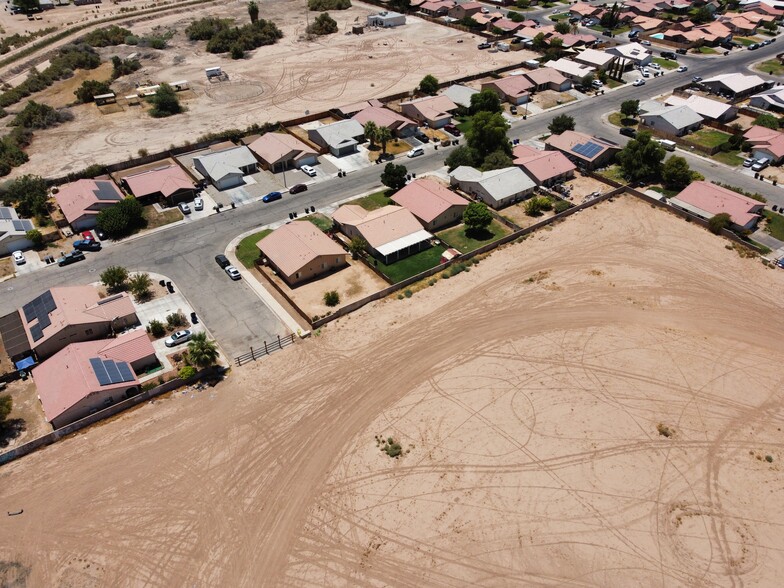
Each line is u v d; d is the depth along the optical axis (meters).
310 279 75.81
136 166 104.75
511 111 126.44
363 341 65.38
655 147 96.12
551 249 81.00
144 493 49.31
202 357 59.47
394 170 93.62
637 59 150.62
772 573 43.12
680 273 75.75
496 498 48.31
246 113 125.56
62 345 64.25
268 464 51.59
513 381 59.62
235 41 165.00
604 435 53.78
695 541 45.19
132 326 68.31
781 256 78.81
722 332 66.06
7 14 197.88
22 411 57.38
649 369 60.94
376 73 148.38
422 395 58.28
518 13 195.75
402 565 43.81
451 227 86.62
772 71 146.62
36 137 114.31
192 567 43.94
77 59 145.62
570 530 45.97
